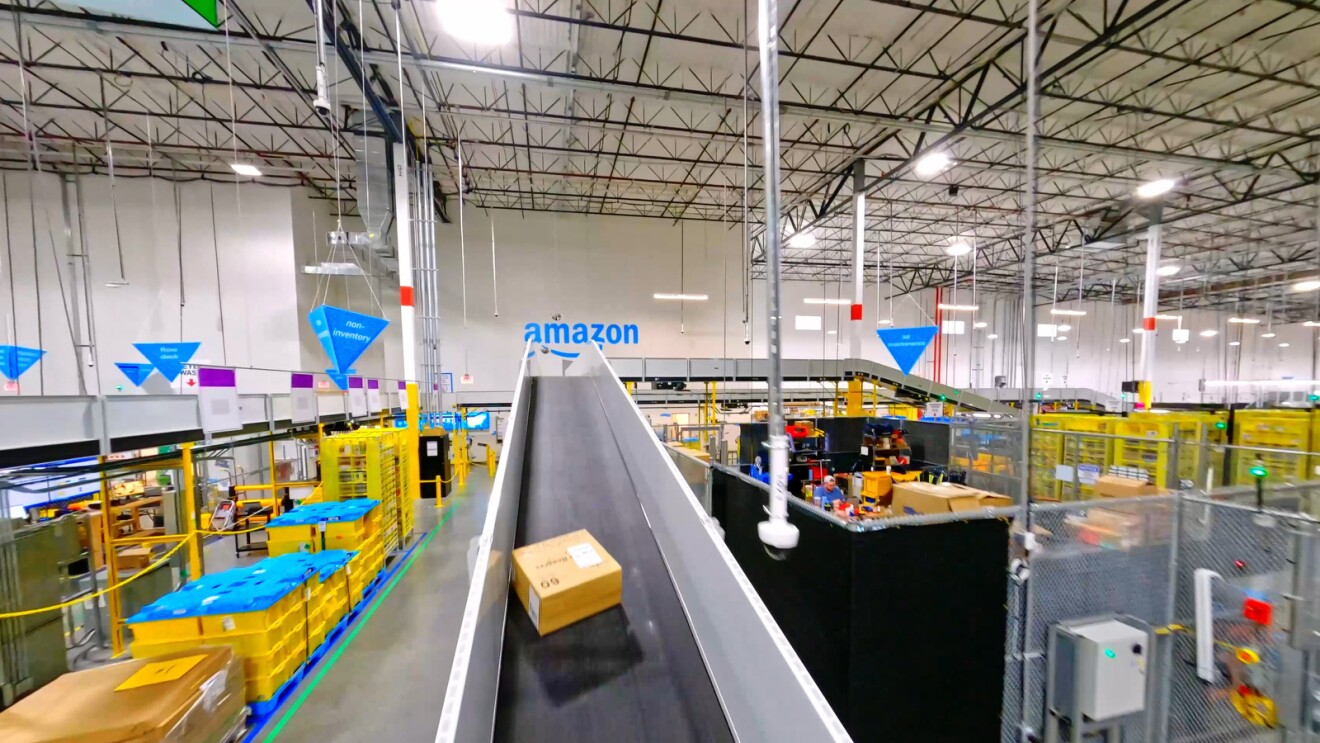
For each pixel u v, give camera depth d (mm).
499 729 1535
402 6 5852
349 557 4371
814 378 11492
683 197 12195
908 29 6199
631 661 1820
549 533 2639
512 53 6902
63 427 3418
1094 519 2635
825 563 2273
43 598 3396
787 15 6012
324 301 11773
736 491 3332
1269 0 5344
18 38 5055
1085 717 2369
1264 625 2492
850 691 2068
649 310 13914
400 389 11914
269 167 10023
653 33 5730
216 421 4812
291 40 5520
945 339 17719
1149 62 6535
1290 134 7645
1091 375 19656
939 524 2230
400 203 7742
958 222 11438
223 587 3393
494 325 13070
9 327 9539
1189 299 18391
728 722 1600
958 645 2258
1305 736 2381
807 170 9812
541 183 11680
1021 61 6527
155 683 2615
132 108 7977
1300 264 14609
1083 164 9664
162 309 10094
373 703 3293
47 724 2314
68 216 9062
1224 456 5590
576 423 4320
